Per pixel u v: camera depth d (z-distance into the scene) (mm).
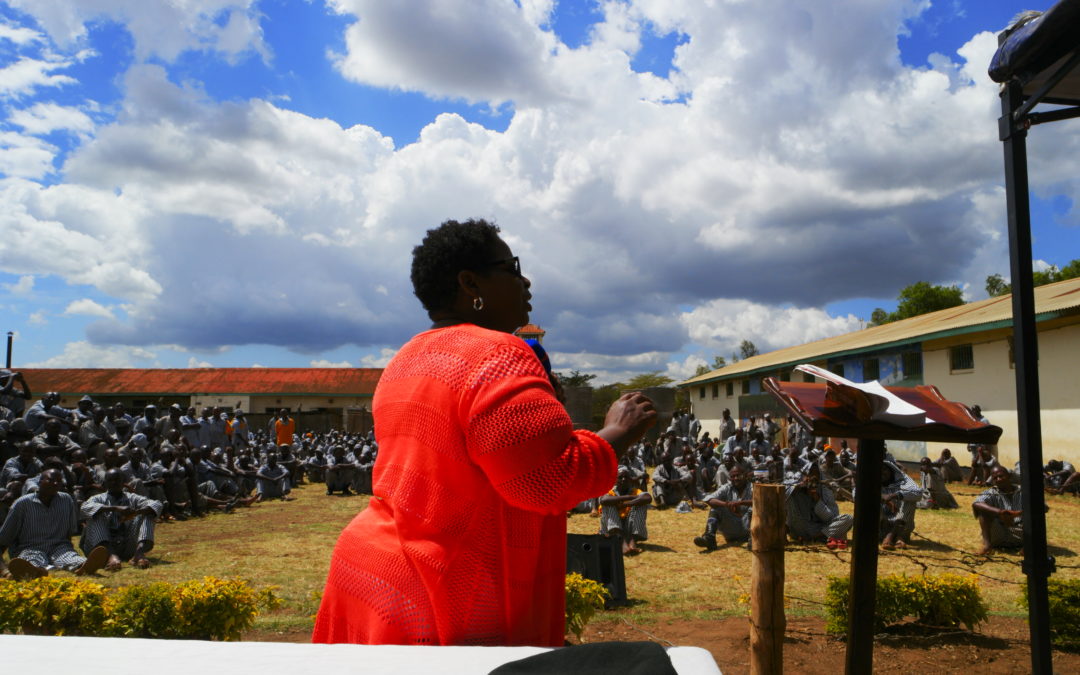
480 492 1374
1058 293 17312
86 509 9055
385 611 1354
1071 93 3180
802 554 9312
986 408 18062
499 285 1725
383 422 1508
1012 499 9539
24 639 1050
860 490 2932
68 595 4977
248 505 15781
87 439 15047
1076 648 5496
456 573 1359
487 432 1318
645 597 7430
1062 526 11352
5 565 8102
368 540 1448
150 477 13164
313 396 44000
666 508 14781
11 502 10305
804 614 6484
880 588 5859
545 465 1299
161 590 5199
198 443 18234
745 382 34031
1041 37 2869
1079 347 15406
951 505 13891
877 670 4992
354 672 964
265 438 30781
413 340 1593
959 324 18016
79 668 939
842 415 2500
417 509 1377
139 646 1033
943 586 5793
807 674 4984
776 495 3645
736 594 7543
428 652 1046
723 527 10516
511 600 1384
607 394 45625
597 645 979
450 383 1393
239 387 44156
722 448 19875
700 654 1051
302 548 10344
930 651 5367
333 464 18219
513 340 1460
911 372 21281
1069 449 15680
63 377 44312
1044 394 16484
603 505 9977
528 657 972
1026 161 3199
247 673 945
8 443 13555
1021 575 8148
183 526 12656
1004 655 5277
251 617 5344
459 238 1703
